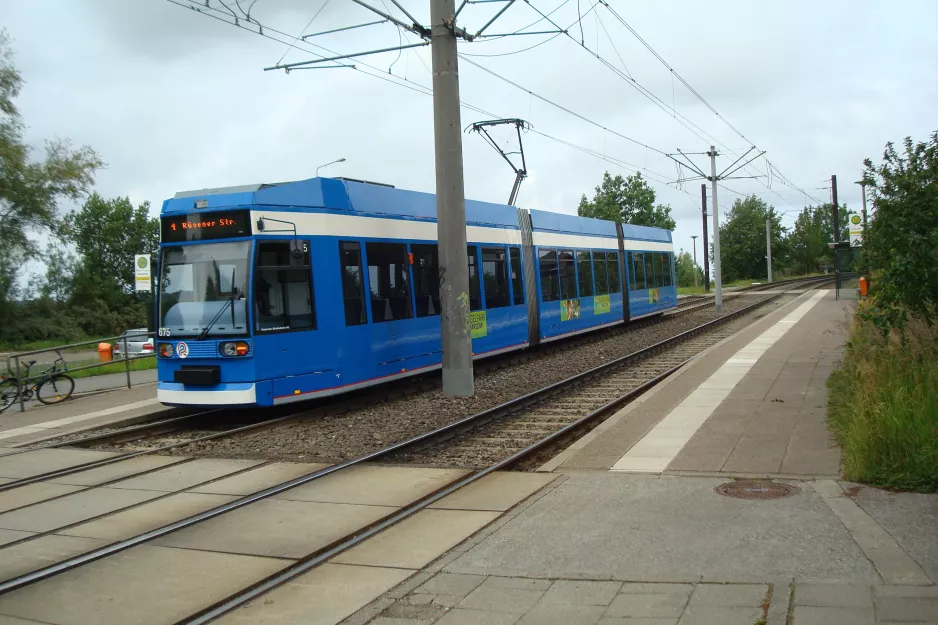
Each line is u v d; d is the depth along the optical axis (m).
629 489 7.38
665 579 5.12
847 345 13.23
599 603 4.82
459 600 5.05
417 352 15.66
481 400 14.50
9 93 46.22
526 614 4.75
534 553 5.81
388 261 14.94
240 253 12.33
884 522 5.91
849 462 7.41
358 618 4.88
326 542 6.39
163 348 12.72
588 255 25.77
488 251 18.97
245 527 6.91
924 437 7.05
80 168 48.09
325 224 13.44
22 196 46.50
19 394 15.25
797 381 13.38
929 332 9.85
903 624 4.22
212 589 5.47
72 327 56.19
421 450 10.37
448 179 14.73
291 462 9.66
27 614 5.16
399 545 6.24
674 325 31.28
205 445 11.02
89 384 19.34
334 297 13.46
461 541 6.22
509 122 21.67
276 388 12.41
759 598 4.70
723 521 6.21
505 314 19.56
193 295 12.59
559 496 7.33
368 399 14.80
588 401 14.12
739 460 8.20
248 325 12.14
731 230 110.62
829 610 4.45
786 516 6.22
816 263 116.19
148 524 7.18
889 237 9.95
